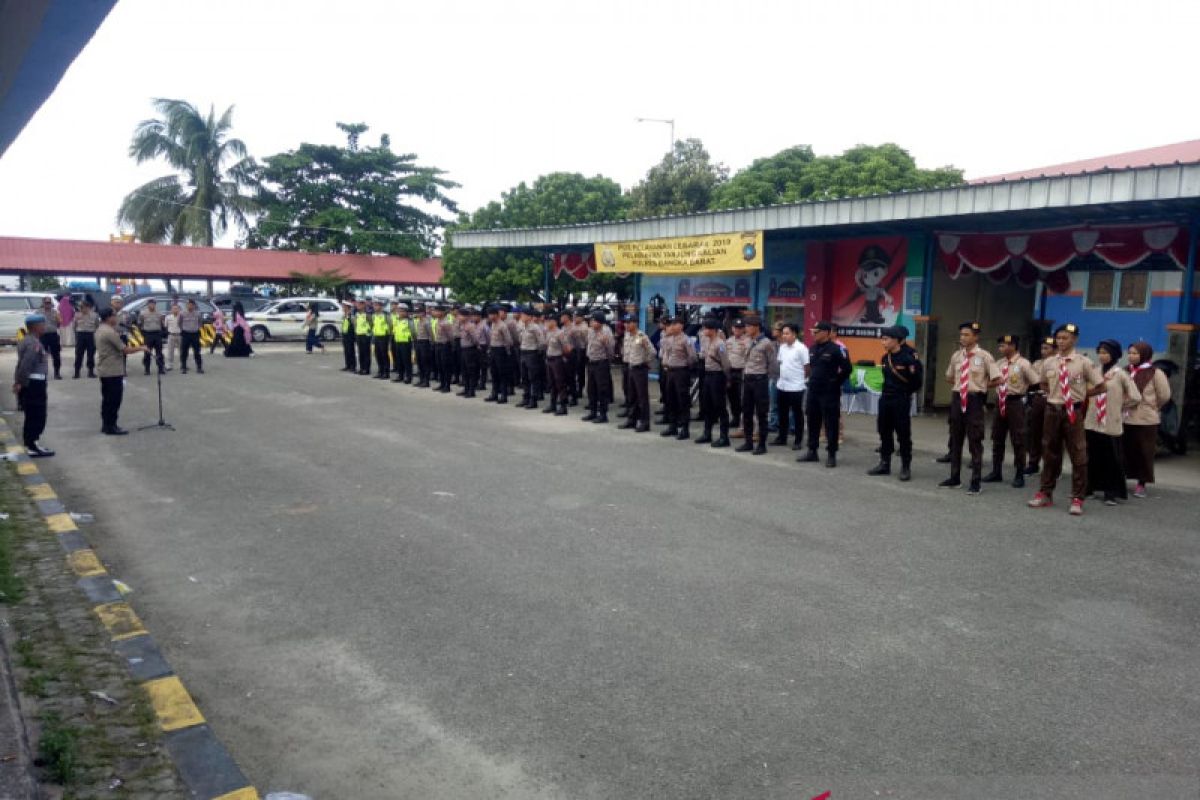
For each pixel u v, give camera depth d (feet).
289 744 13.50
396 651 16.74
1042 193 35.29
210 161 131.54
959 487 30.35
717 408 38.37
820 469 33.50
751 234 49.26
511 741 13.48
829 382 33.55
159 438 39.42
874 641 17.06
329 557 22.33
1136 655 16.46
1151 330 47.32
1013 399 30.40
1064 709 14.37
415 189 144.97
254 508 27.17
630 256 58.65
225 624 18.13
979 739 13.42
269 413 47.34
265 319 102.32
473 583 20.35
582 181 103.96
